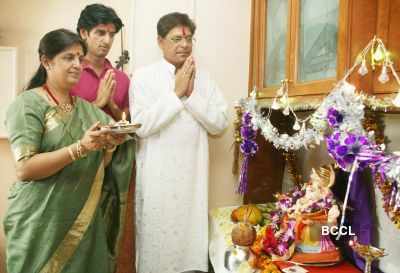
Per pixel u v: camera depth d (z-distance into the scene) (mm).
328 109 887
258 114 1373
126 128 1139
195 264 1626
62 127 1231
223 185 1988
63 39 1174
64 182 1237
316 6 1129
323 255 1147
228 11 1901
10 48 1712
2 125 1744
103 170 1350
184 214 1580
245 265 1172
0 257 1858
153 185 1554
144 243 1579
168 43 1551
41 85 1261
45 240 1219
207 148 1648
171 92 1514
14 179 1851
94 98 1551
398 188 754
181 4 1847
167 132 1549
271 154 1850
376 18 897
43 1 1795
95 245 1342
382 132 1043
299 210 1171
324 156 1572
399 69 814
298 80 1251
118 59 1857
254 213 1545
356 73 905
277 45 1487
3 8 1765
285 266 1126
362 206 1129
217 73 1916
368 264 1015
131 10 1802
